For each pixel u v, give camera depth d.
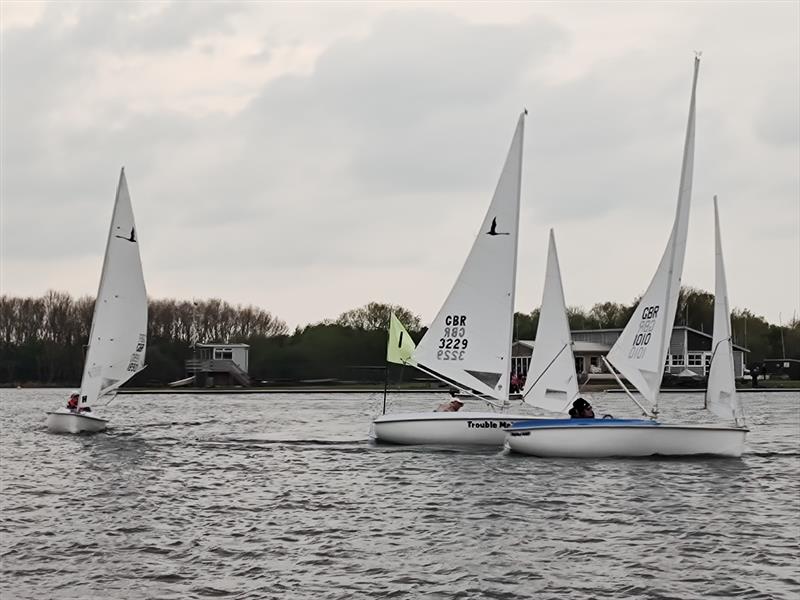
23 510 36.44
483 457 51.97
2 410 110.38
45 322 197.62
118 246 72.62
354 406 114.50
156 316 192.50
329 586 25.20
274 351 176.62
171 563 27.61
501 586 25.33
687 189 52.25
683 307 197.75
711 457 50.75
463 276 57.84
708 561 28.11
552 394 56.94
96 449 60.00
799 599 24.20
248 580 25.80
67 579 25.84
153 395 155.38
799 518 34.81
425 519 34.50
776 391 154.25
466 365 57.53
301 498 39.31
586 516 35.09
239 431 74.88
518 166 57.31
